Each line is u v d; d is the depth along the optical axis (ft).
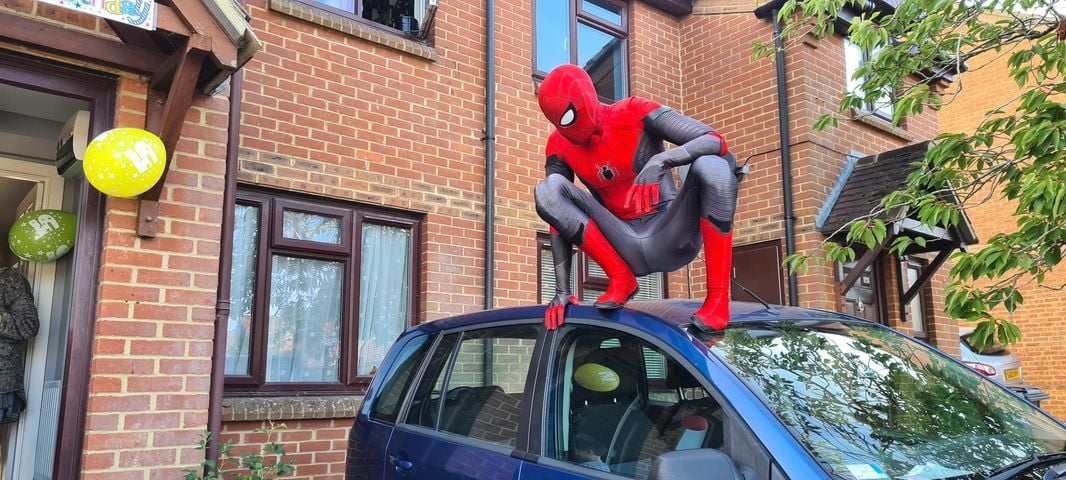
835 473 6.52
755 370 7.75
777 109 24.71
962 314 12.28
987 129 13.71
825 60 25.08
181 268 13.70
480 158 22.20
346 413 18.04
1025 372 36.55
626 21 27.27
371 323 19.89
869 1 24.29
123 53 13.10
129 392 12.95
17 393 15.51
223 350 14.99
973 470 7.14
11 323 15.16
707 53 27.25
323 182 19.08
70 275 16.31
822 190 23.93
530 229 22.86
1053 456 7.50
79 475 12.68
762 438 6.83
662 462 6.28
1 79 12.58
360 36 20.12
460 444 9.82
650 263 8.95
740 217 25.41
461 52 22.29
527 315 10.21
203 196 14.10
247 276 18.19
